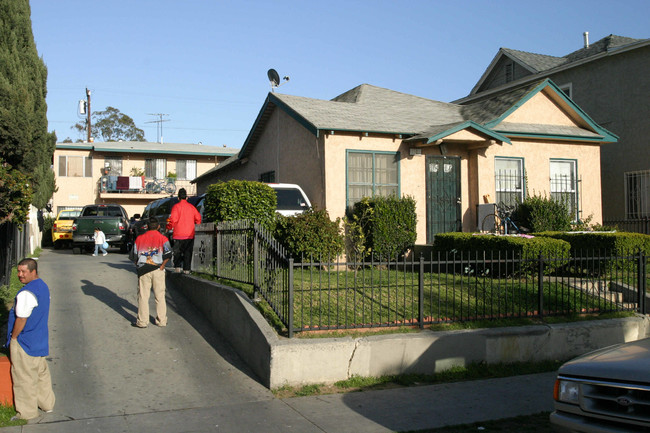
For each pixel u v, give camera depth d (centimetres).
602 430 413
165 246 910
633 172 1866
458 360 752
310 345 677
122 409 601
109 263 1653
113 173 3522
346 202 1356
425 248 1334
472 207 1493
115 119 5794
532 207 1405
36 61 1642
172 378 698
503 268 1098
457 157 1488
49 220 3038
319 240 1162
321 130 1334
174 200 1703
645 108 1831
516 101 1566
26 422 562
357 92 1809
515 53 2495
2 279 1048
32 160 1559
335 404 621
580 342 834
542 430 548
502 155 1512
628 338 872
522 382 714
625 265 1084
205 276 1086
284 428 553
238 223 932
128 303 1055
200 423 564
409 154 1432
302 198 1353
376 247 1289
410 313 823
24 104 1404
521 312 861
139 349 800
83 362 741
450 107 1838
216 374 717
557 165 1594
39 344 575
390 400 636
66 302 1046
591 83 2039
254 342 724
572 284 1042
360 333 731
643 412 400
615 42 2045
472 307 879
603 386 426
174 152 3575
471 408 613
